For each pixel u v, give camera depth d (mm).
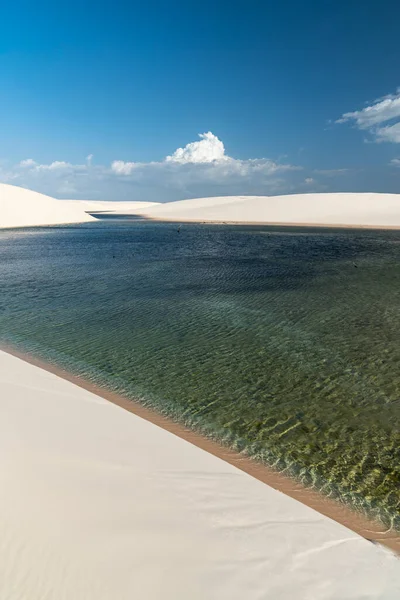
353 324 12562
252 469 5863
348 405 7824
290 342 11102
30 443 4922
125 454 5133
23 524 3447
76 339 11344
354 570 3662
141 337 11531
